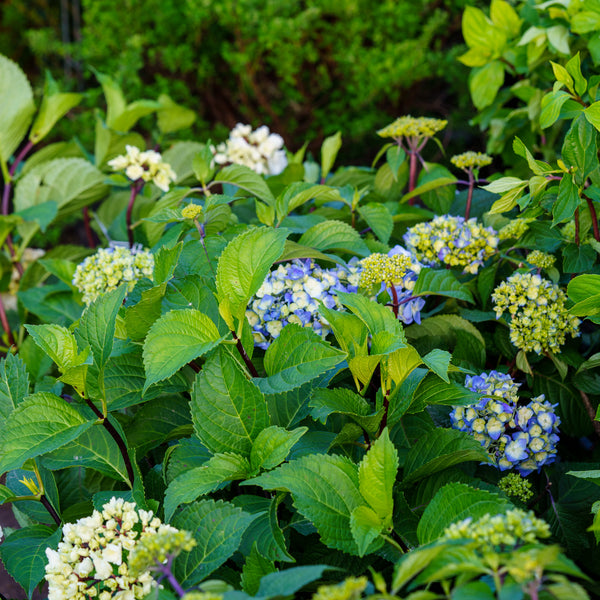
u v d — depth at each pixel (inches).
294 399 51.7
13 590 65.6
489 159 62.1
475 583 41.9
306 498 46.5
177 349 47.9
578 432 58.0
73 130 145.5
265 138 70.1
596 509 49.5
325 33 140.5
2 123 73.7
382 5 133.7
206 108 156.9
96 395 50.8
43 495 51.8
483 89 66.7
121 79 134.3
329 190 58.6
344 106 145.2
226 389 48.5
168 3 136.2
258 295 53.0
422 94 147.9
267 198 60.4
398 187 68.0
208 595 41.9
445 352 47.9
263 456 48.2
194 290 52.4
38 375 61.5
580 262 55.7
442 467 50.1
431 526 46.2
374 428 49.5
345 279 55.6
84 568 46.7
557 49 61.3
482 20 64.8
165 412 54.0
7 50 178.1
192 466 49.8
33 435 48.0
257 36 136.6
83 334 50.2
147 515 47.0
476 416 52.6
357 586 41.6
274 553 46.7
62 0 166.6
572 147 53.5
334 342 54.2
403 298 54.6
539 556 40.8
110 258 58.3
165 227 62.4
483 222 62.9
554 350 55.7
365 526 46.0
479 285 57.9
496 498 45.7
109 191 76.9
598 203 56.4
